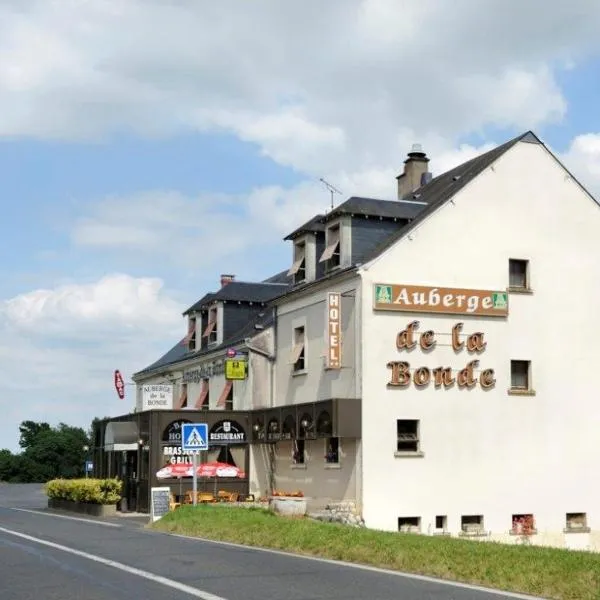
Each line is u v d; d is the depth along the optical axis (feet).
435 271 90.43
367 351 87.04
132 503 107.04
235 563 44.27
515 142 95.66
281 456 102.06
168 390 124.06
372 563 43.86
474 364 90.79
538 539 90.74
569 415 94.22
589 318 96.58
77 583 37.88
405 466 86.99
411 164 120.06
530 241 94.94
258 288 129.49
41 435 329.52
